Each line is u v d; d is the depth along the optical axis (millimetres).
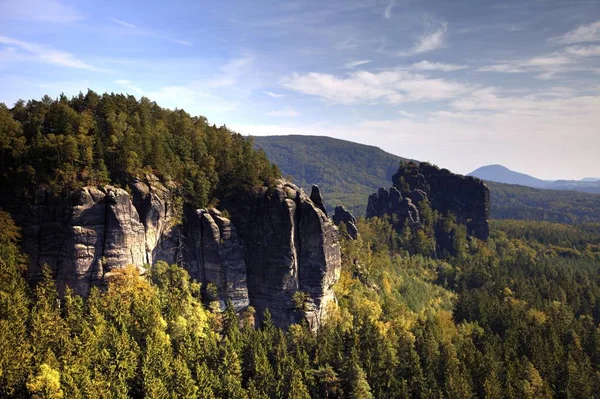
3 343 68125
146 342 81812
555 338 128875
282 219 120188
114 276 96500
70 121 107000
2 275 84375
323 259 124062
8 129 103062
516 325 139875
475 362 108062
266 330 104312
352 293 144875
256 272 121312
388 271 199250
